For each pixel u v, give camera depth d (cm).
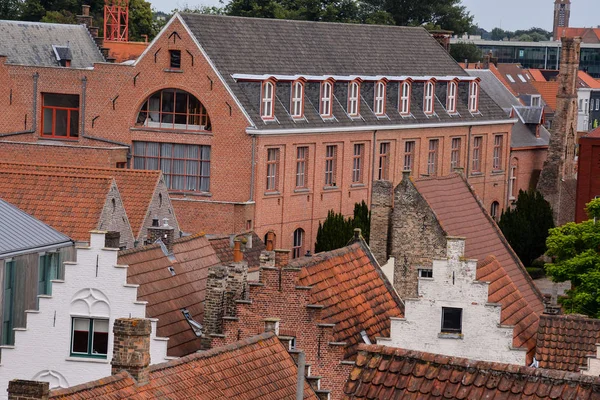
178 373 4231
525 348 5991
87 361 5953
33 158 12562
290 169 12581
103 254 5969
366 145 13562
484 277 6569
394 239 8256
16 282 7325
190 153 12288
